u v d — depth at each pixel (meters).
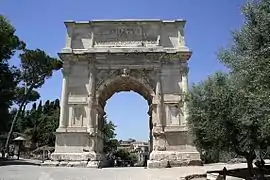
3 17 45.78
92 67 43.50
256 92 16.47
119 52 43.53
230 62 19.86
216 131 26.00
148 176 26.61
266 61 15.20
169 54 43.81
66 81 43.19
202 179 25.02
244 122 21.69
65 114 42.09
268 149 27.92
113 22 45.28
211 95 26.77
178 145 40.81
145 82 43.06
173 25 45.84
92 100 42.25
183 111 42.03
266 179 26.72
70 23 45.69
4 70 47.31
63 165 39.28
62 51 43.91
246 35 16.83
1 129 48.66
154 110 42.03
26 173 27.12
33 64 60.06
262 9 15.92
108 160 50.44
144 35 45.12
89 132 40.94
